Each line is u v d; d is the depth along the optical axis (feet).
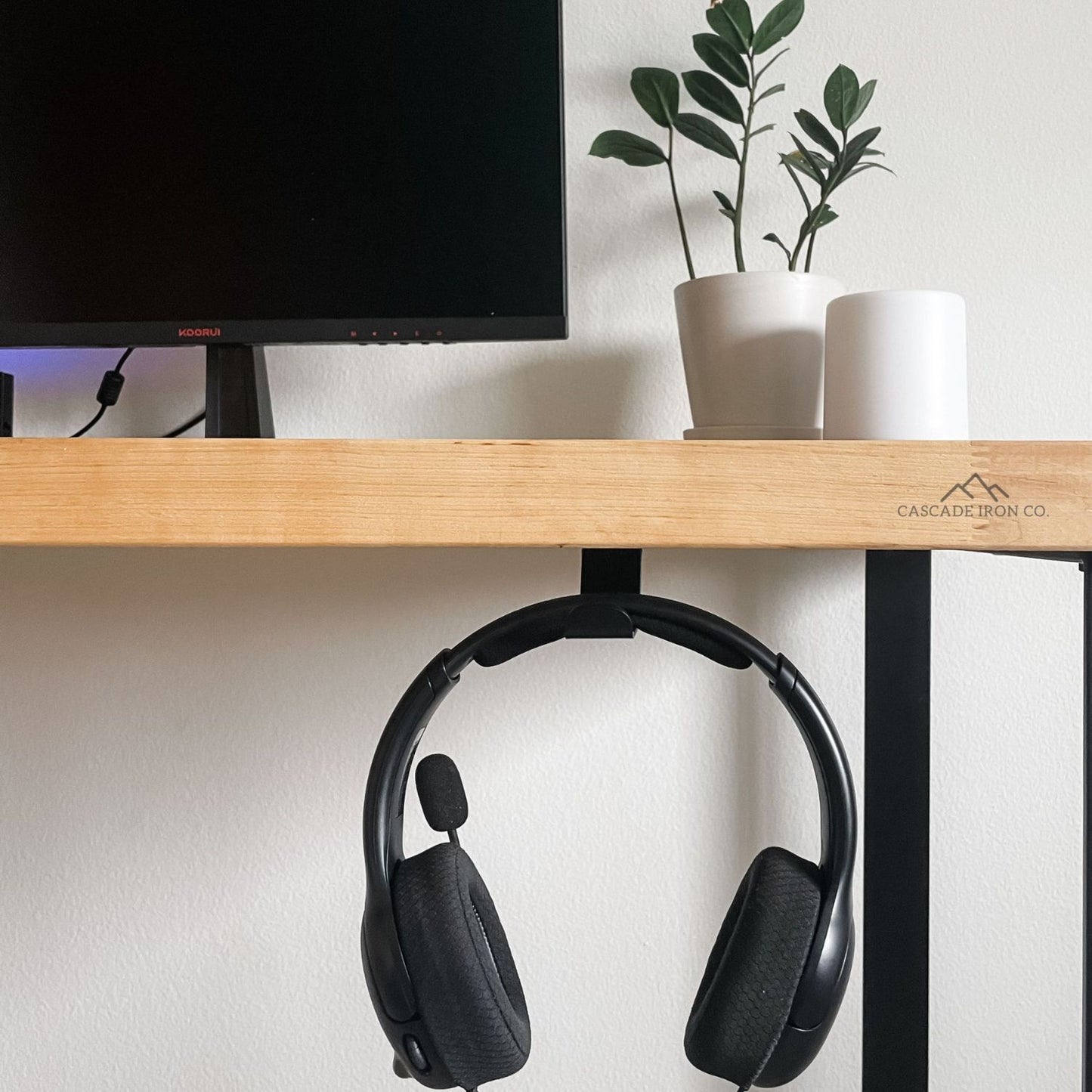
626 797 2.57
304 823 2.56
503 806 2.57
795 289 2.08
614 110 2.56
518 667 2.57
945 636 2.58
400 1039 1.63
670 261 2.57
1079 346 2.58
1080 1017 2.57
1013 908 2.58
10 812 2.55
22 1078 2.54
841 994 1.71
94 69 2.09
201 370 2.56
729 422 2.10
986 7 2.59
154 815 2.56
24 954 2.55
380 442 1.45
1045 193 2.58
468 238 2.06
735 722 2.56
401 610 2.57
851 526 1.46
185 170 2.09
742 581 2.57
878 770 2.41
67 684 2.56
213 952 2.56
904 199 2.57
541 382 2.57
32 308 2.09
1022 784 2.58
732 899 2.56
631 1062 2.56
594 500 1.46
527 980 2.57
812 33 2.57
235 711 2.56
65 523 1.45
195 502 1.45
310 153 2.08
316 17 2.08
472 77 2.07
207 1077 2.56
